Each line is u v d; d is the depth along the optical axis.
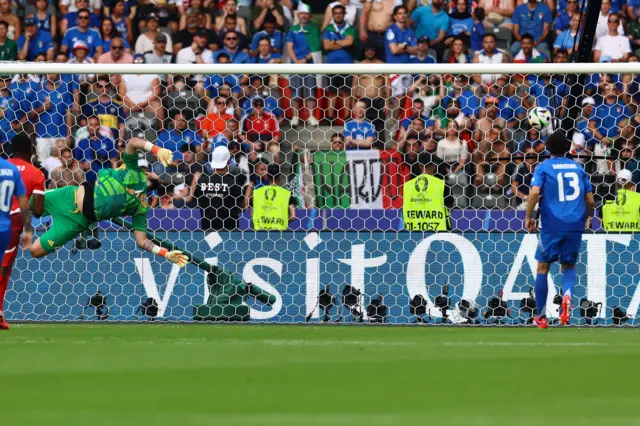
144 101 52.44
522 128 48.84
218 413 14.14
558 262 38.78
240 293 39.12
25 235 31.44
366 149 43.97
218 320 39.03
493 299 38.72
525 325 38.19
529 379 18.94
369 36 59.56
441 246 38.91
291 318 39.00
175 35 59.19
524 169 45.06
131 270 39.47
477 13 58.44
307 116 52.50
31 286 39.81
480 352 25.06
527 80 50.56
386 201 43.88
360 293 38.88
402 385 17.83
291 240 39.12
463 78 51.12
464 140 45.97
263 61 58.81
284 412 14.27
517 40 58.50
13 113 49.38
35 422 13.18
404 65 39.47
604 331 35.28
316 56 59.38
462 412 14.36
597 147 47.16
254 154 44.56
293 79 53.66
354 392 16.77
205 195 41.19
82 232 39.38
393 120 51.09
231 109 47.50
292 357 23.38
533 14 58.41
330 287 38.97
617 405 15.27
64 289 39.69
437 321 38.75
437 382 18.33
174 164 44.81
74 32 59.19
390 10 59.16
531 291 38.66
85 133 48.72
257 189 40.81
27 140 34.72
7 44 59.66
